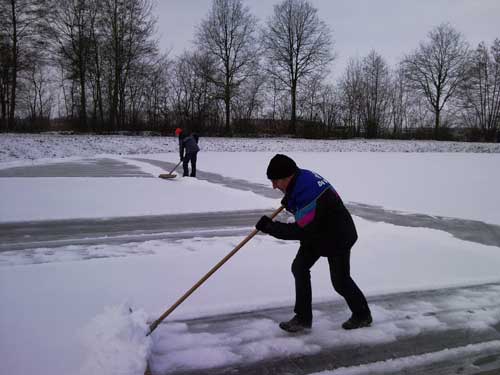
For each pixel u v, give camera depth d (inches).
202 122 1604.3
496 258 225.3
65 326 135.7
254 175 590.2
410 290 179.6
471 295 176.1
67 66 1444.4
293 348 129.6
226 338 134.5
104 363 110.4
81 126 1467.8
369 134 1861.5
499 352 130.8
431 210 358.6
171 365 118.6
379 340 136.0
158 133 1455.5
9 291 163.9
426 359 125.5
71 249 223.6
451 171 674.2
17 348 121.6
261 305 158.4
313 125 1755.7
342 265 133.9
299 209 124.3
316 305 161.2
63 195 374.9
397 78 2018.9
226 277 185.6
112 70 1499.8
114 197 372.5
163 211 323.3
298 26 1753.2
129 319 122.0
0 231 256.7
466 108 1972.2
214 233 263.0
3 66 1310.3
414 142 1565.0
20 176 506.0
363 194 441.7
